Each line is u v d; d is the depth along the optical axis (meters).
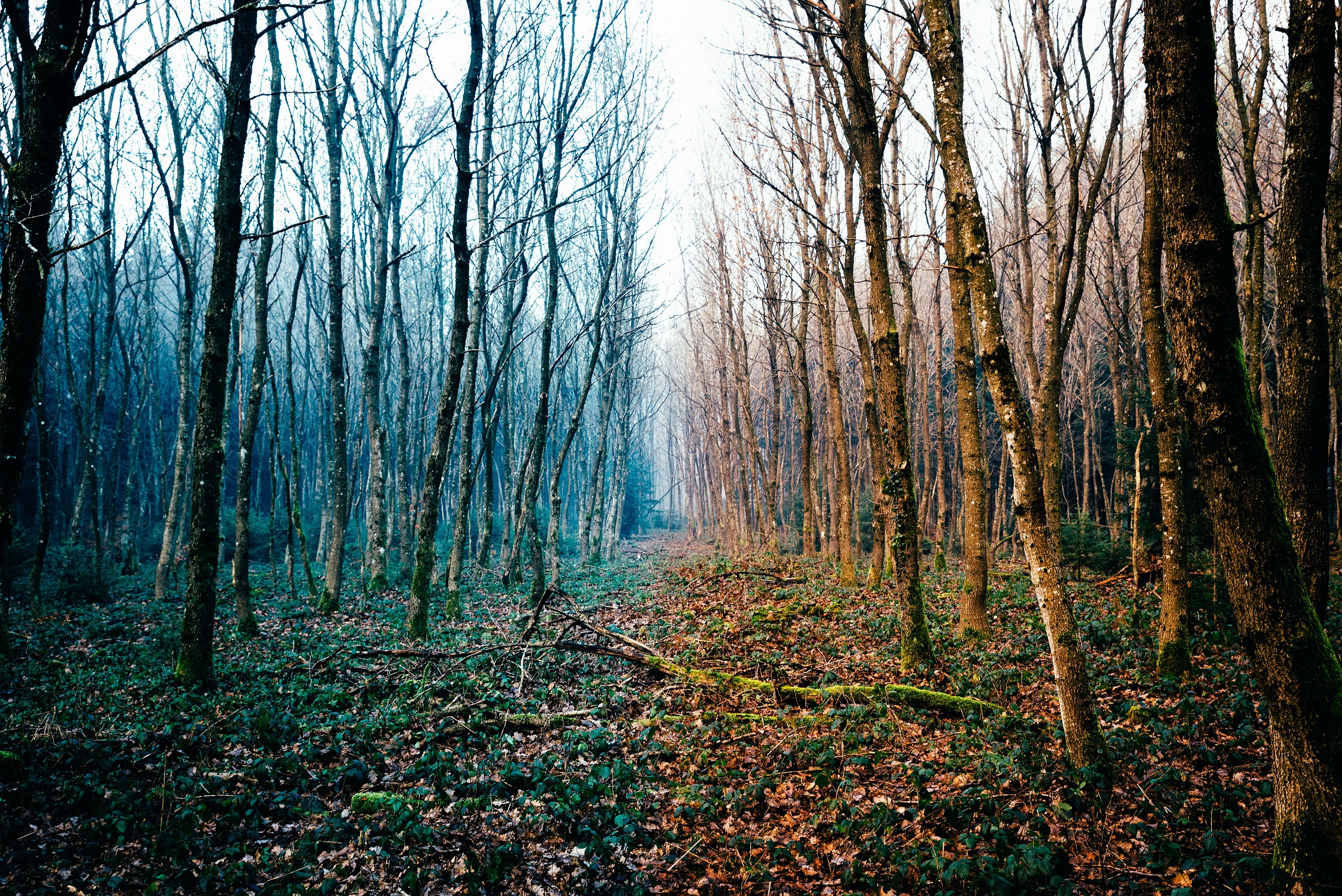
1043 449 12.53
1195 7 3.64
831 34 8.91
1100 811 5.02
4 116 13.09
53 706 8.17
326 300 30.22
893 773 6.31
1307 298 4.84
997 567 20.03
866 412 16.12
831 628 12.26
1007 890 4.09
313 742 7.49
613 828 5.59
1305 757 3.61
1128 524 16.48
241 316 18.73
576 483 51.41
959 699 7.79
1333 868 3.55
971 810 5.22
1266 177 15.49
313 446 39.81
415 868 5.05
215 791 6.22
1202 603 10.73
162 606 17.22
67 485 28.45
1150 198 8.46
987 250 5.90
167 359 36.81
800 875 4.93
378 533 20.64
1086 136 10.96
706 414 36.38
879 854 4.84
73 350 31.20
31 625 14.36
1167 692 7.86
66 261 18.20
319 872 5.07
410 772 6.77
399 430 25.06
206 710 8.22
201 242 28.31
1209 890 4.11
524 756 7.29
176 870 4.92
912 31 6.37
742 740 7.52
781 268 20.03
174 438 36.31
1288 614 3.59
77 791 5.77
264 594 19.70
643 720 8.28
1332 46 4.75
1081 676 5.65
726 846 5.37
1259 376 11.18
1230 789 5.19
